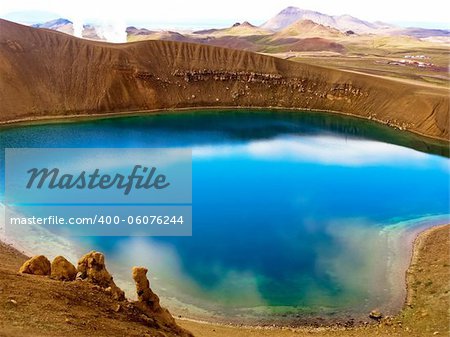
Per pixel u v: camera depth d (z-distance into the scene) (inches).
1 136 2490.2
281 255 1283.2
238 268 1206.3
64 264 719.7
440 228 1457.9
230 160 2234.3
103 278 723.4
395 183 1974.7
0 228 1355.8
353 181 1987.0
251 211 1611.7
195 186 1859.0
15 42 3272.6
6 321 489.7
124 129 2792.8
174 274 1160.8
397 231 1461.6
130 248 1288.1
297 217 1569.9
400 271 1200.2
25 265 735.7
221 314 1003.3
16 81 3068.4
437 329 906.1
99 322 583.8
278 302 1059.3
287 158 2314.2
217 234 1409.9
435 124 2947.8
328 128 3036.4
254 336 880.3
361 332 935.7
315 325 974.4
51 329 508.1
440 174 2121.1
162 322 703.7
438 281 1099.9
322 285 1135.6
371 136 2859.3
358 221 1544.0
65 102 3139.8
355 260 1262.3
